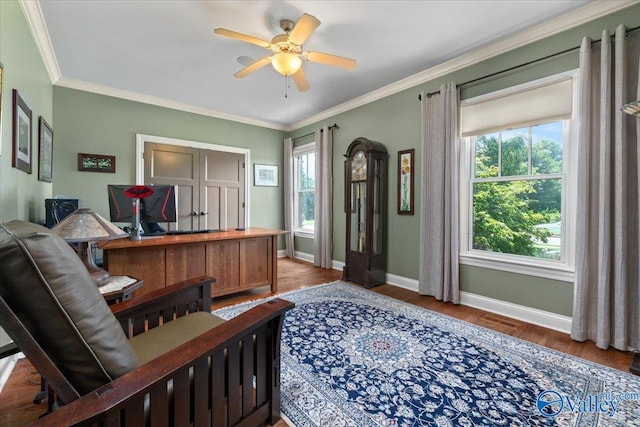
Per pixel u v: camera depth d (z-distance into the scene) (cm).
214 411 113
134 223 264
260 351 135
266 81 363
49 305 75
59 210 279
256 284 332
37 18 235
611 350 211
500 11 228
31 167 249
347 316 270
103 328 85
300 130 545
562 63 241
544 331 244
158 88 388
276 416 143
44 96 300
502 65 276
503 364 192
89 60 308
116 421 80
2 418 146
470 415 147
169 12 229
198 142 471
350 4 220
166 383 93
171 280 275
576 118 236
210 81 364
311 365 190
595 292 222
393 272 379
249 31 255
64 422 69
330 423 142
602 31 218
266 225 555
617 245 208
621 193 205
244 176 525
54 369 77
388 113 384
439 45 279
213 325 151
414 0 216
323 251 476
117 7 223
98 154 386
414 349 211
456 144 303
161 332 143
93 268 178
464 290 308
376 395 162
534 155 268
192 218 467
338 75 346
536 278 259
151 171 429
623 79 205
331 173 473
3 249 70
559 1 217
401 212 368
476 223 308
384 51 289
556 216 256
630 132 207
